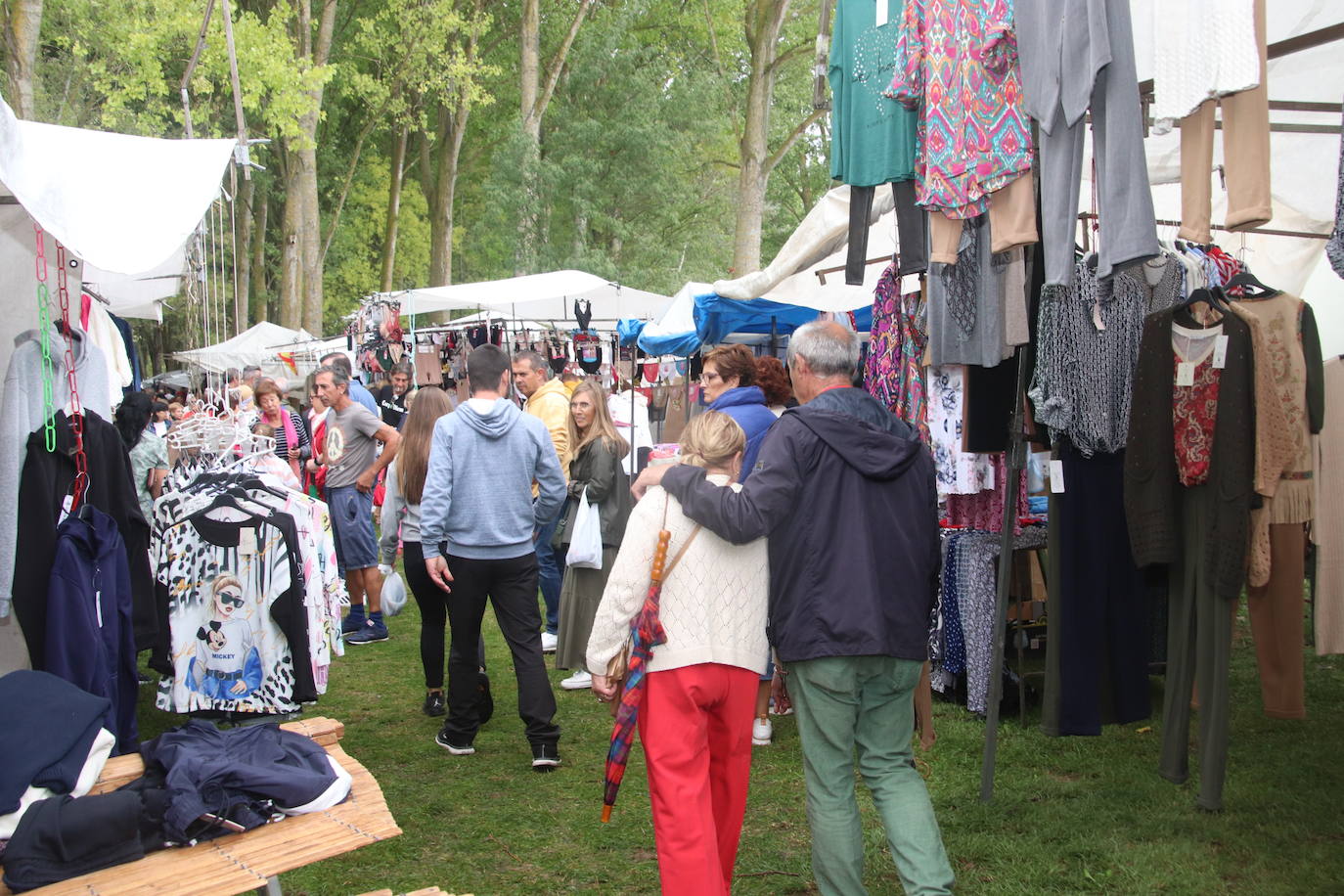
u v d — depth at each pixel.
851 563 2.92
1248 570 3.96
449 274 27.30
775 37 19.69
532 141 24.36
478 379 4.67
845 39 3.84
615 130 25.62
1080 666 4.02
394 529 6.32
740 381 4.55
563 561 6.70
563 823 4.05
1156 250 2.76
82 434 3.81
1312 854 3.45
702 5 25.88
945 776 4.38
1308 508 4.27
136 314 7.95
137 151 4.11
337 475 7.07
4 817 2.32
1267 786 4.06
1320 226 6.09
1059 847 3.60
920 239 3.83
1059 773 4.41
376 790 2.68
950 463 5.09
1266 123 2.69
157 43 16.41
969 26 3.30
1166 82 2.79
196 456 4.71
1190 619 3.81
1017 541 5.11
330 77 18.20
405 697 5.89
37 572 3.59
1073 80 2.90
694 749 2.89
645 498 3.03
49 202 3.49
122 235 3.67
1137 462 3.78
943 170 3.41
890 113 3.70
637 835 3.92
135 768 2.70
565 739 5.13
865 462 2.96
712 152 30.41
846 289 7.70
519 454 4.64
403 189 33.66
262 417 7.62
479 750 4.96
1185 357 3.69
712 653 2.90
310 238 22.94
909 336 5.04
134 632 3.88
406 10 23.84
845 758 2.98
